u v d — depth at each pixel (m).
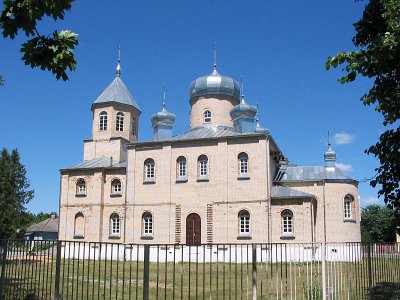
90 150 49.41
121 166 44.34
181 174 40.62
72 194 45.12
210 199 38.91
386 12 10.48
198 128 47.12
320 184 40.16
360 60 10.72
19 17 7.17
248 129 44.22
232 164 38.94
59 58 7.65
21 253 14.10
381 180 11.19
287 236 36.62
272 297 15.17
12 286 13.82
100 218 43.56
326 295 13.07
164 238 39.59
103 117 49.94
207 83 47.41
